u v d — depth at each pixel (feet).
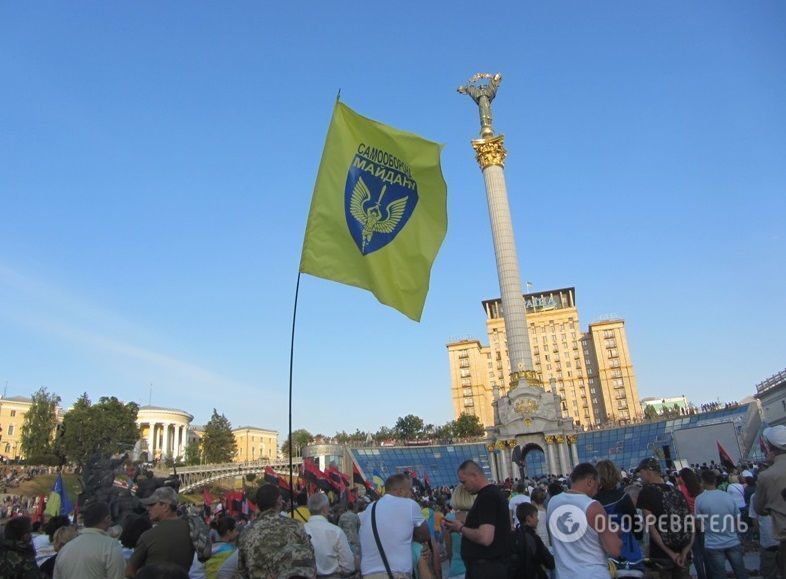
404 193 40.29
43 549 39.78
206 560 32.30
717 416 279.28
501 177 253.24
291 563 24.41
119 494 57.77
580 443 309.83
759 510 31.81
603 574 24.31
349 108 40.32
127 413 312.71
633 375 527.81
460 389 549.54
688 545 30.60
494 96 270.05
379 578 27.58
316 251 36.88
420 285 38.99
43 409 317.83
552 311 567.18
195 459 393.29
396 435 454.40
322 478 99.14
